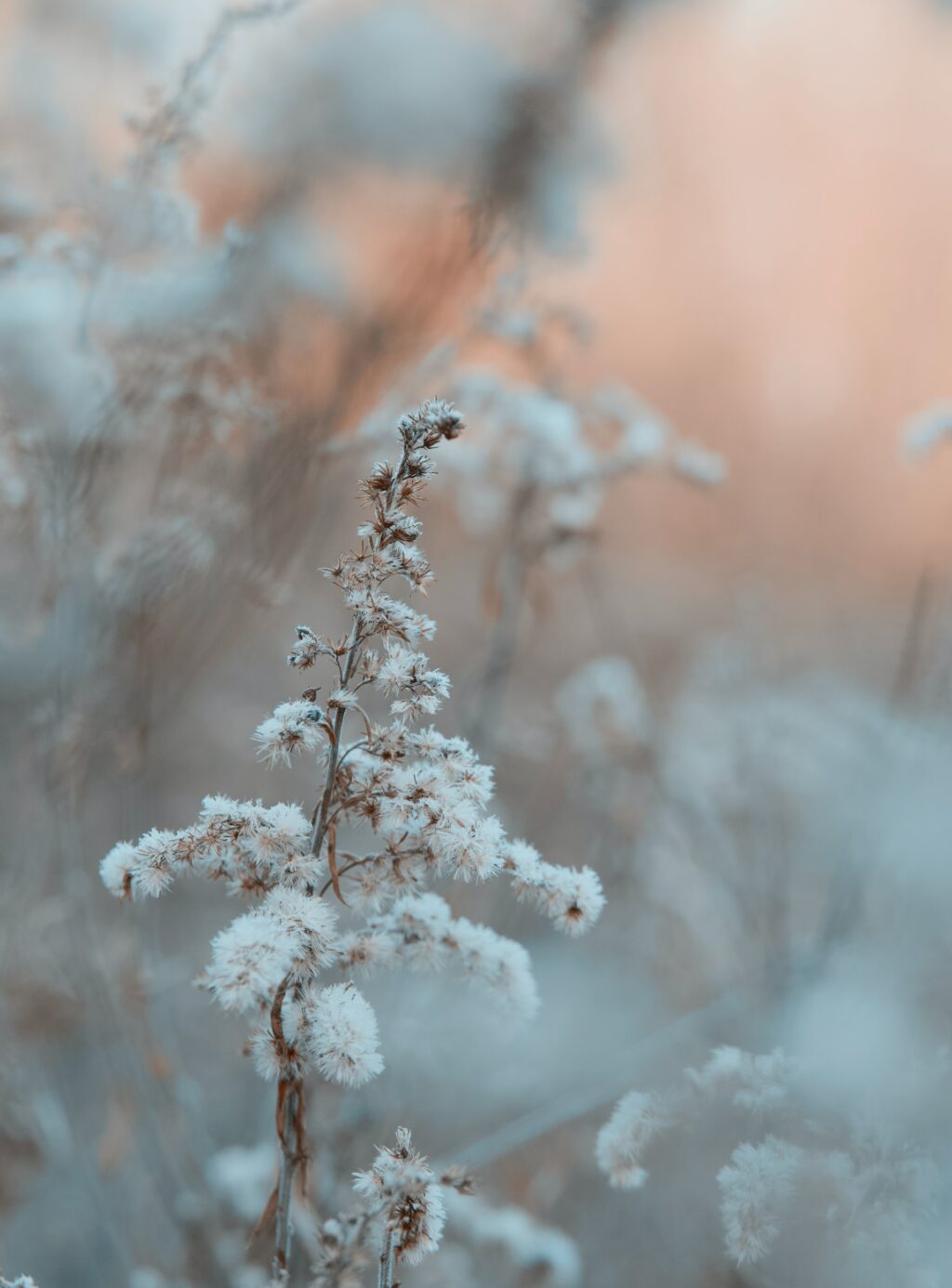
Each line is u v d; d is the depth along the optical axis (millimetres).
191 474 979
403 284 962
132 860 714
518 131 926
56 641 917
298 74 909
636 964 1260
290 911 703
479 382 1094
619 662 1416
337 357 968
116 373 895
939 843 1077
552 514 1093
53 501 901
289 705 718
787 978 1008
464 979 739
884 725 1388
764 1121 779
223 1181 921
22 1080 977
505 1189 1022
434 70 914
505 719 1381
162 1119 922
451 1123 1043
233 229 909
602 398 1177
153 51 914
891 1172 758
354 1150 886
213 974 697
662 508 2240
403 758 725
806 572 2068
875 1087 791
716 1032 955
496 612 1093
